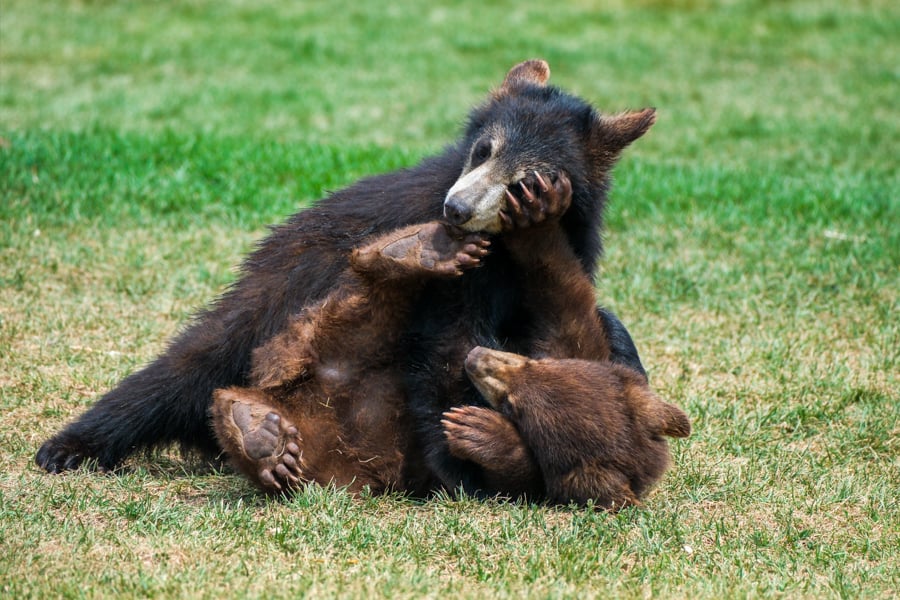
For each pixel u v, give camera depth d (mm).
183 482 10039
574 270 10242
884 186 21578
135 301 14719
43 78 30188
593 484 9305
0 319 13734
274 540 8492
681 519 9445
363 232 10789
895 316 15367
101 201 17906
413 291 9859
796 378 13344
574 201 10727
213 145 21750
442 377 10023
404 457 10031
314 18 38375
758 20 39906
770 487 10352
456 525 8875
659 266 16984
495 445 9359
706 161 24844
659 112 29641
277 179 20047
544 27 38438
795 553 8984
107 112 26891
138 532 8531
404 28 37688
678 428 9531
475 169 10227
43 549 8125
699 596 8023
